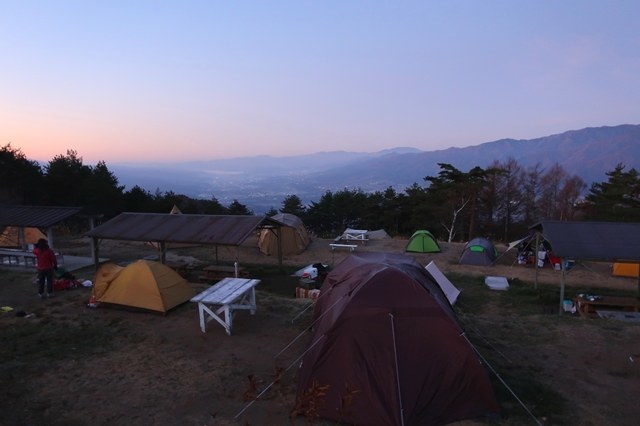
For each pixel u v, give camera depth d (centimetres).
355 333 631
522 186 4700
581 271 1886
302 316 1066
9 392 682
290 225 2197
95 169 3800
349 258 952
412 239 2341
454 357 620
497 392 683
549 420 608
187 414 620
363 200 4956
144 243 2370
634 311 1297
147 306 1064
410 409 589
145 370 763
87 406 643
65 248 2208
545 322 1062
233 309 1022
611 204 3847
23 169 3116
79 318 1037
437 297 720
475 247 2042
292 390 689
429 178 3962
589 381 739
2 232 2069
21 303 1161
